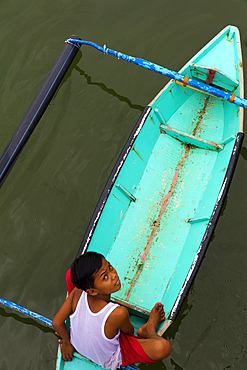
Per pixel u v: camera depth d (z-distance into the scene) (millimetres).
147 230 3975
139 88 5270
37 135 5043
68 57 5449
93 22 6012
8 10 6344
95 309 2016
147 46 5648
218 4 5934
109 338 2070
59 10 6223
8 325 3754
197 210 3973
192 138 4320
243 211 4184
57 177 4699
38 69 5648
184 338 3527
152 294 3596
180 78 3969
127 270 3754
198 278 3822
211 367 3375
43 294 3932
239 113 4176
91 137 4949
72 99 5273
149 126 4230
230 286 3750
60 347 2760
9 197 4637
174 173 4312
